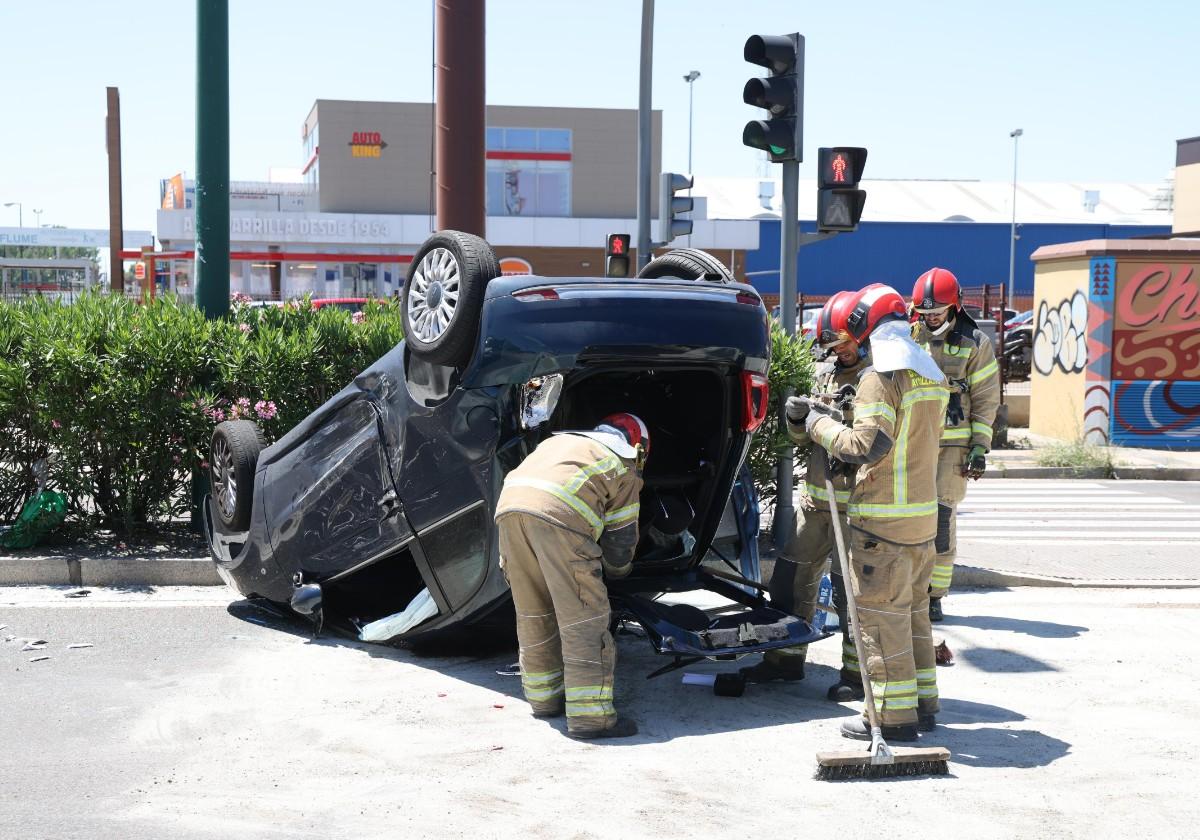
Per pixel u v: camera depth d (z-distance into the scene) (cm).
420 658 669
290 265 5109
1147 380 1714
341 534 679
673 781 484
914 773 493
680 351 582
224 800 461
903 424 530
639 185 1385
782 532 919
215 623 737
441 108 983
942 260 6812
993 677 650
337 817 445
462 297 578
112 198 3247
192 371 893
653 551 632
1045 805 462
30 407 871
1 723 548
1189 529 1177
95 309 910
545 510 532
